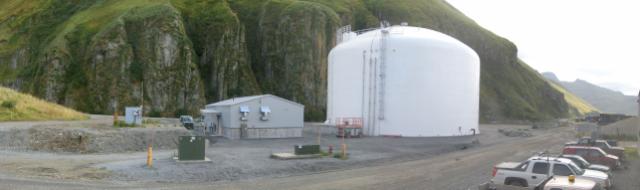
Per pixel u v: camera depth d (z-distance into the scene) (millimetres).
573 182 15000
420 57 59875
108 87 91312
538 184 16766
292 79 116125
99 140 29266
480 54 172750
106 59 93688
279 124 52031
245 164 25031
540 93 180500
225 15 114438
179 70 97562
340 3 149750
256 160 27141
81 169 20484
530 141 55156
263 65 121000
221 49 110125
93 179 18344
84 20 108188
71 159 24078
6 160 22219
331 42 122375
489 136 63375
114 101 89812
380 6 160625
